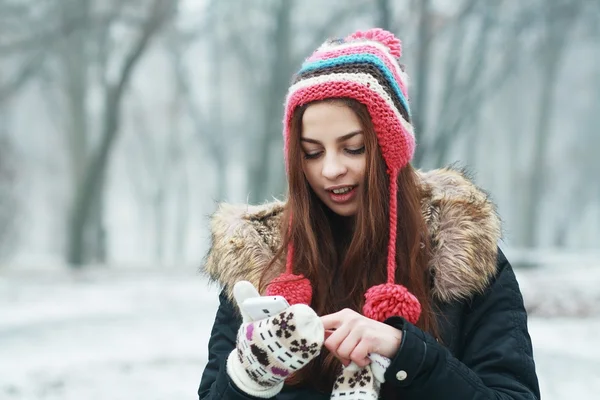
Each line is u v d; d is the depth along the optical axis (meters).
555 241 51.59
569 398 6.96
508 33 25.53
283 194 2.82
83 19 25.86
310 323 2.12
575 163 50.25
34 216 55.66
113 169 54.00
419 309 2.31
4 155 31.81
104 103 29.11
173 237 60.09
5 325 12.03
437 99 32.91
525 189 45.06
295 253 2.50
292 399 2.41
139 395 7.18
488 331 2.40
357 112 2.39
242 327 2.21
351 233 2.62
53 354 9.52
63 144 40.94
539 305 12.30
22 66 28.89
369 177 2.40
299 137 2.46
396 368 2.18
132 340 10.54
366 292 2.39
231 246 2.55
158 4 25.83
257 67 34.69
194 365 8.49
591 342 9.88
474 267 2.40
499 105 45.56
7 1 25.98
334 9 29.31
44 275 20.78
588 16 24.94
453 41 25.50
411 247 2.43
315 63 2.46
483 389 2.24
